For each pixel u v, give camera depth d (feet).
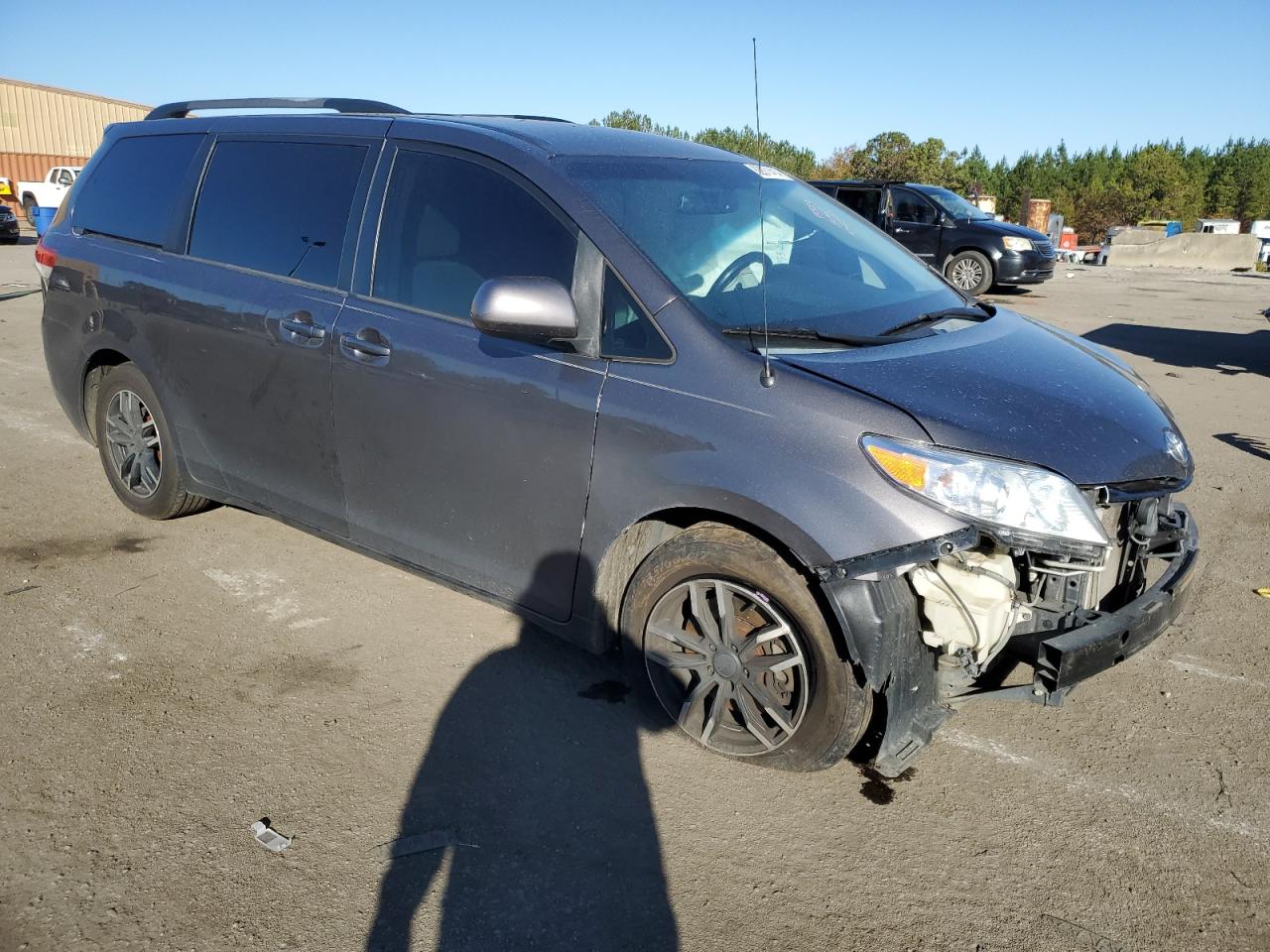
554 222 10.09
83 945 7.18
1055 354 10.53
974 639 8.20
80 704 10.32
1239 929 7.66
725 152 12.99
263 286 12.34
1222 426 23.89
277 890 7.80
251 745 9.72
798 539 8.39
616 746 9.93
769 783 9.41
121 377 14.61
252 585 13.35
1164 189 244.63
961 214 52.16
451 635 12.16
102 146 15.56
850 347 9.60
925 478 8.14
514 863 8.21
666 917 7.68
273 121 13.01
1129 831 8.82
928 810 9.07
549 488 9.96
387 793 9.05
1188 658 12.01
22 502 16.19
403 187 11.32
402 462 11.18
